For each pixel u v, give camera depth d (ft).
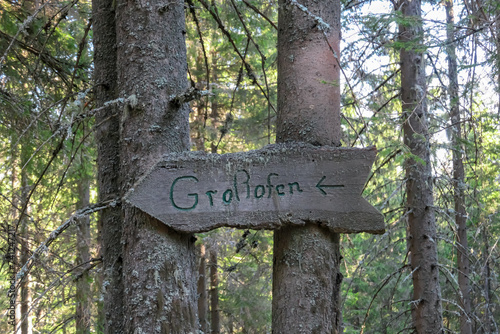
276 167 7.16
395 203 23.50
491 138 25.48
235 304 32.73
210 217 7.14
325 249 7.14
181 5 8.27
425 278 17.08
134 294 7.09
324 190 7.02
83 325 17.57
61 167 20.35
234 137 28.84
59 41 16.97
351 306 39.93
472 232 24.32
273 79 27.61
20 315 25.62
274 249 7.65
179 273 7.24
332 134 7.58
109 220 9.39
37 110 15.30
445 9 20.04
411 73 17.08
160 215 7.18
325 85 7.62
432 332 16.71
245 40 23.11
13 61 15.31
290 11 7.91
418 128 16.70
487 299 20.30
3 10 15.03
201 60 27.99
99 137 9.82
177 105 7.72
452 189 18.72
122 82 7.78
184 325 7.05
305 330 6.90
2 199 21.07
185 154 7.35
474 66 12.18
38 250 7.88
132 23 7.78
